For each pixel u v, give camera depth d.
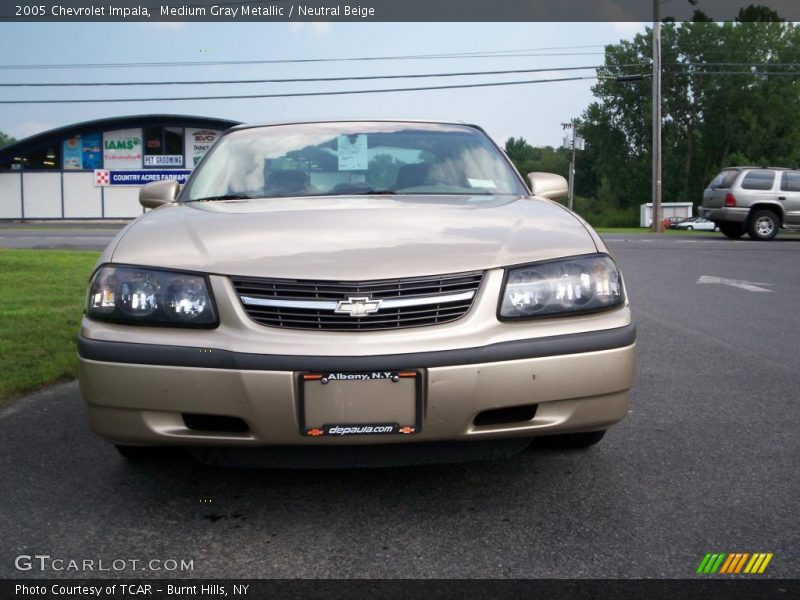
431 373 2.65
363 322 2.70
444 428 2.69
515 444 2.87
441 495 3.11
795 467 3.39
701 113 66.56
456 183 3.97
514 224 3.16
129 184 48.34
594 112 69.81
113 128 47.97
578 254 2.96
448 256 2.83
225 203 3.67
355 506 3.00
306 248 2.87
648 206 53.72
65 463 3.48
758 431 3.90
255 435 2.68
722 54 64.62
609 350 2.84
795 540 2.69
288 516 2.92
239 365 2.65
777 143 64.88
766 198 19.73
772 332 6.63
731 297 8.82
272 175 4.00
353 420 2.65
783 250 15.67
